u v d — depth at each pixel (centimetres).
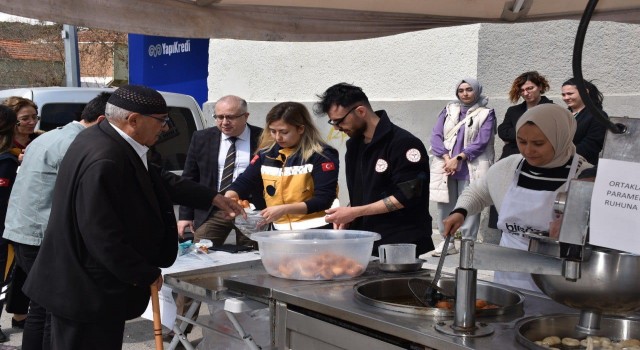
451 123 589
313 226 356
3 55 2520
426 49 705
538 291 265
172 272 298
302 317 236
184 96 630
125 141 273
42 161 381
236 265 302
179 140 614
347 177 339
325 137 794
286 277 265
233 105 437
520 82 530
